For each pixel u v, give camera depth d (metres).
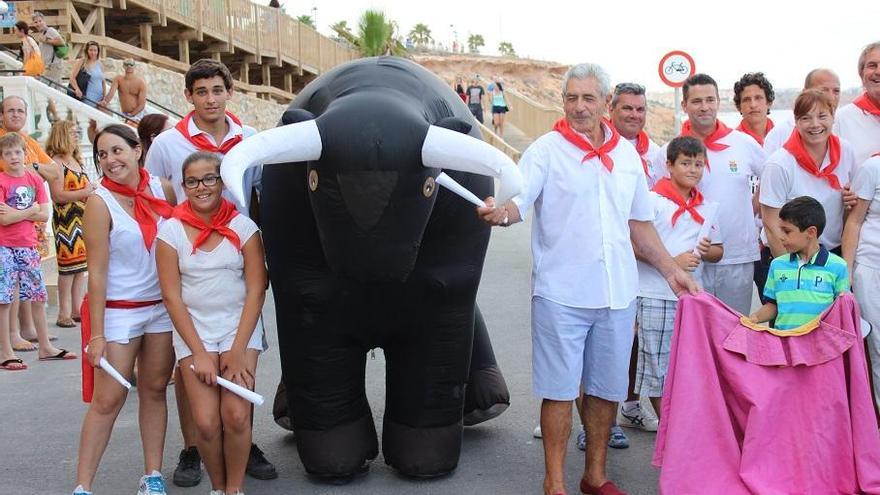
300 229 4.08
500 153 3.52
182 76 17.06
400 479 4.59
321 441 4.44
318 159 3.55
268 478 4.62
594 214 4.14
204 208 4.03
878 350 4.72
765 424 4.08
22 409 5.85
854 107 5.16
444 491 4.43
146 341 4.19
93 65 13.12
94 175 11.41
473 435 5.25
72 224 7.97
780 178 4.85
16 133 6.99
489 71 57.12
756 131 6.30
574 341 4.14
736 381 4.12
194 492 4.49
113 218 4.03
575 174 4.14
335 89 4.17
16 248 6.79
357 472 4.63
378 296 4.16
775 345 4.12
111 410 4.14
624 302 4.17
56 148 7.89
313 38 26.86
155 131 5.61
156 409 4.25
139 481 4.57
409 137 3.52
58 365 6.89
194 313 4.07
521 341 7.45
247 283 4.11
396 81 4.19
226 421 4.01
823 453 4.09
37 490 4.55
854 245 4.79
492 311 8.59
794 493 4.06
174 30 19.11
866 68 5.04
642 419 5.28
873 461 4.11
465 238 4.22
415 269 4.15
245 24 21.52
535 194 4.13
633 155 4.30
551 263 4.18
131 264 4.10
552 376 4.16
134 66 14.12
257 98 20.91
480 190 4.24
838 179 4.86
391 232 3.50
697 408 4.10
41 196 7.02
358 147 3.46
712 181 5.16
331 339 4.28
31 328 7.69
